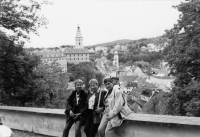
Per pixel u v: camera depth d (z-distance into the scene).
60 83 31.69
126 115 5.84
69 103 7.00
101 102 6.26
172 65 21.03
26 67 20.31
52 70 34.41
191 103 16.38
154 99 38.41
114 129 5.96
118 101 5.61
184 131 5.36
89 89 6.96
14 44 18.80
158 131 5.75
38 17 18.08
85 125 6.66
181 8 21.80
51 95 29.34
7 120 9.59
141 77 129.50
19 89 20.03
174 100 19.23
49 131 8.37
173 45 21.67
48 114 8.34
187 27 20.89
